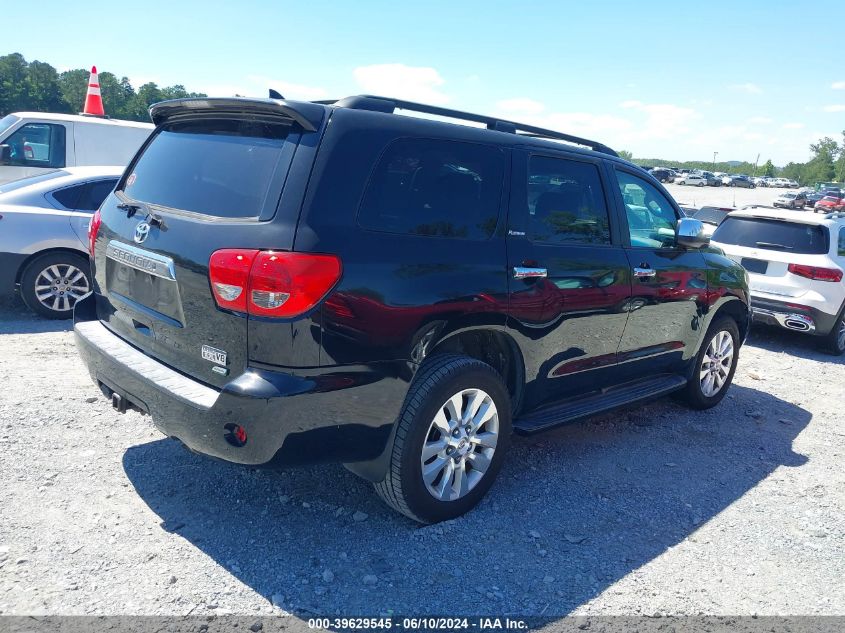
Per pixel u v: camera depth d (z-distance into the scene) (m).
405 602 2.86
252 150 3.15
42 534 3.10
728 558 3.44
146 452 4.00
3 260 6.63
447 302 3.23
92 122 10.07
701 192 62.47
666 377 5.19
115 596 2.74
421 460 3.27
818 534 3.76
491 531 3.47
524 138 3.92
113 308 3.68
